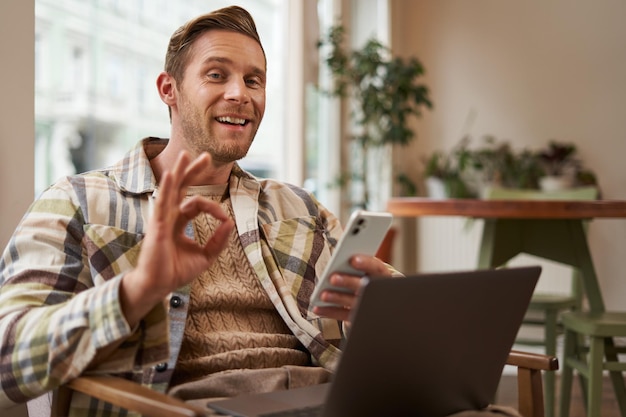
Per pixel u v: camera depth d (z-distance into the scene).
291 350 1.45
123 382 1.09
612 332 2.29
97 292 1.12
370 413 1.07
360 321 0.98
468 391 1.22
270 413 1.12
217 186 1.54
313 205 1.68
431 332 1.08
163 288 1.09
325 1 4.59
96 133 2.77
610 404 3.09
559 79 5.17
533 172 5.07
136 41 2.97
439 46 5.37
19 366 1.14
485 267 2.74
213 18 1.50
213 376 1.32
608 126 5.08
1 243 1.67
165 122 3.18
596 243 5.07
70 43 2.61
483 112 5.29
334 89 4.45
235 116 1.47
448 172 5.18
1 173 1.67
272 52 3.88
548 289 4.92
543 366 1.34
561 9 5.16
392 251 4.57
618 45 5.07
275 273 1.49
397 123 4.50
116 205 1.40
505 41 5.26
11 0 1.70
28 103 1.74
